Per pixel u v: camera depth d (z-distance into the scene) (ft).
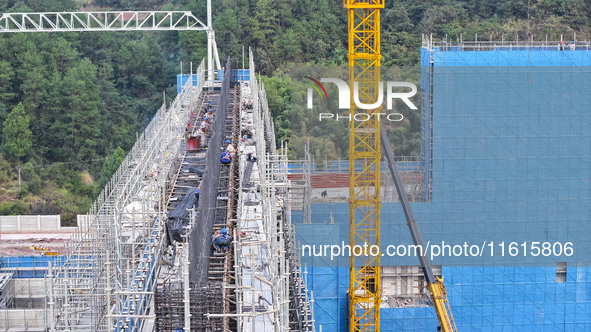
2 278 464.65
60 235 602.03
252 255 208.23
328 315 473.67
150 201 293.84
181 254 234.58
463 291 535.19
